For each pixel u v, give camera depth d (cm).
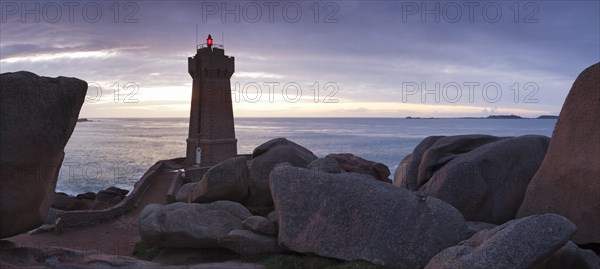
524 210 1830
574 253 1302
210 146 6275
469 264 1156
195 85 6475
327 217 1628
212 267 1587
